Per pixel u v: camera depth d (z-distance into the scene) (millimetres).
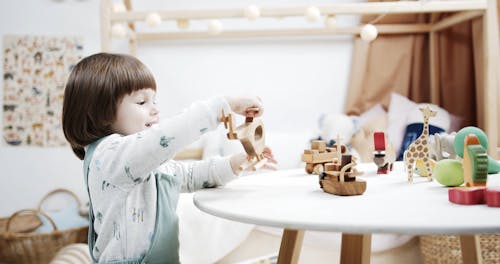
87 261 1399
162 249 799
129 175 718
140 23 2084
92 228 836
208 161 867
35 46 2170
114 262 764
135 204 788
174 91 2115
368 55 1972
